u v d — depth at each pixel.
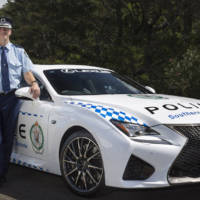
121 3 14.68
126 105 4.17
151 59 14.32
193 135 3.90
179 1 13.34
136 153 3.77
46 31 14.98
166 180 3.81
